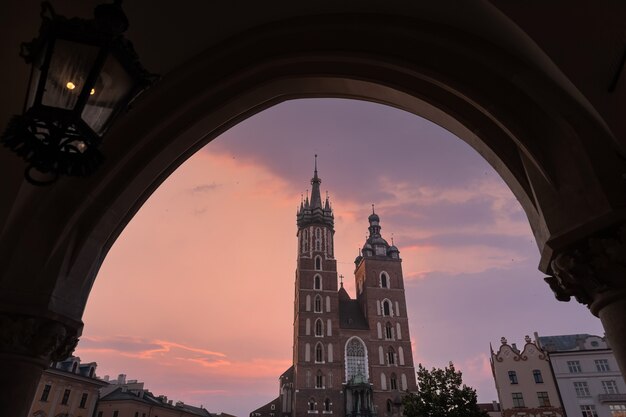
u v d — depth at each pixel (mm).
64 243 5863
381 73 6625
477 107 5684
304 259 94750
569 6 4395
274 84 6895
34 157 2822
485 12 4984
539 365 52469
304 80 6980
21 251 5660
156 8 5719
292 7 6121
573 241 4754
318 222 99312
